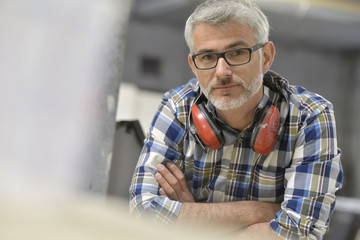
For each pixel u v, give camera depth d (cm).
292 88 146
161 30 604
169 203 140
